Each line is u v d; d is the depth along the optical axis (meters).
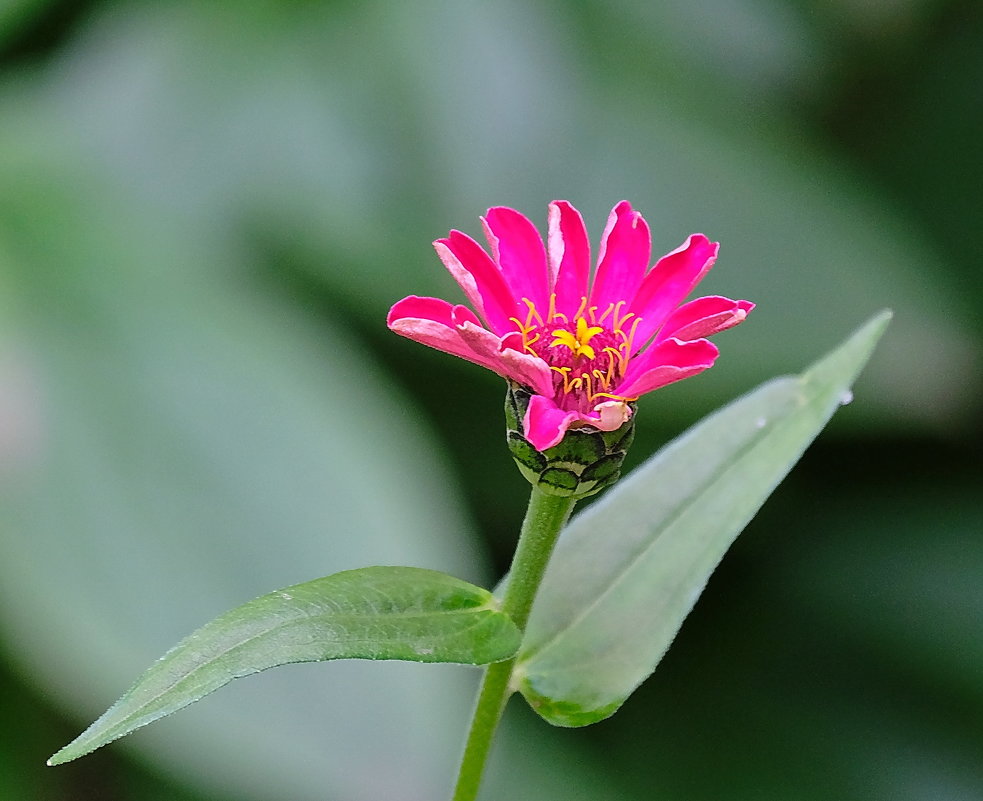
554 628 0.77
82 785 0.88
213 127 1.03
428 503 0.88
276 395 0.87
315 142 1.02
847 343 0.78
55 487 0.85
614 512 0.77
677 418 0.97
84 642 0.83
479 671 0.90
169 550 0.85
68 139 1.01
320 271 1.00
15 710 0.88
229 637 0.73
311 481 0.86
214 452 0.86
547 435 0.73
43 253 0.88
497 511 1.04
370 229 1.00
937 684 1.00
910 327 1.02
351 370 0.92
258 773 0.82
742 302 0.74
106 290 0.88
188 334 0.88
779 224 1.05
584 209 1.03
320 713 0.83
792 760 0.99
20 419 0.85
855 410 1.01
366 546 0.85
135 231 0.93
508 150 1.04
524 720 0.93
